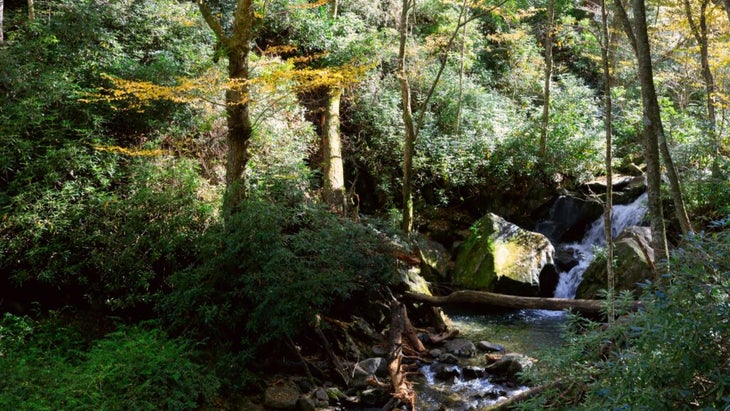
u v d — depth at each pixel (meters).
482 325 7.70
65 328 5.70
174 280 5.87
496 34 13.50
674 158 8.92
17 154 6.31
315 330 6.29
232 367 5.61
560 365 3.68
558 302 6.44
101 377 4.65
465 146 10.38
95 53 7.68
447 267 9.21
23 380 4.60
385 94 10.73
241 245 5.77
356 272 6.58
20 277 5.73
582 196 10.47
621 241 8.02
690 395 2.52
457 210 10.46
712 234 2.88
